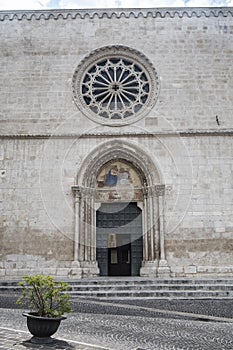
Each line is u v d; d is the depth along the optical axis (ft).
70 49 75.61
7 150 70.33
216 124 71.36
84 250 66.44
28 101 72.79
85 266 65.26
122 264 69.82
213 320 33.06
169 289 50.26
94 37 76.18
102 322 31.94
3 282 54.44
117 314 36.09
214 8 77.51
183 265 65.51
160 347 23.68
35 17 77.00
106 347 23.32
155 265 65.26
